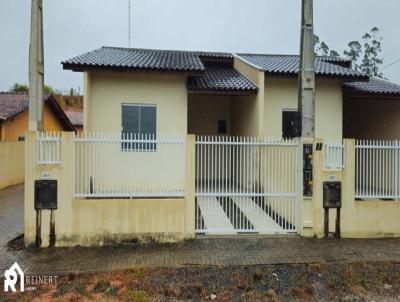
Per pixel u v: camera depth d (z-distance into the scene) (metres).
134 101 11.23
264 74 11.50
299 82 7.96
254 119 11.88
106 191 7.39
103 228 7.20
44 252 6.81
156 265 6.18
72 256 6.60
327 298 5.20
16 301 4.98
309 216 7.79
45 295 5.17
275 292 5.34
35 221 7.09
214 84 11.72
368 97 12.49
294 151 7.98
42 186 7.07
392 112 12.81
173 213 7.39
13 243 7.35
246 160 8.01
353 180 7.83
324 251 6.93
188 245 7.18
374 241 7.60
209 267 6.15
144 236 7.30
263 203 8.09
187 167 7.48
